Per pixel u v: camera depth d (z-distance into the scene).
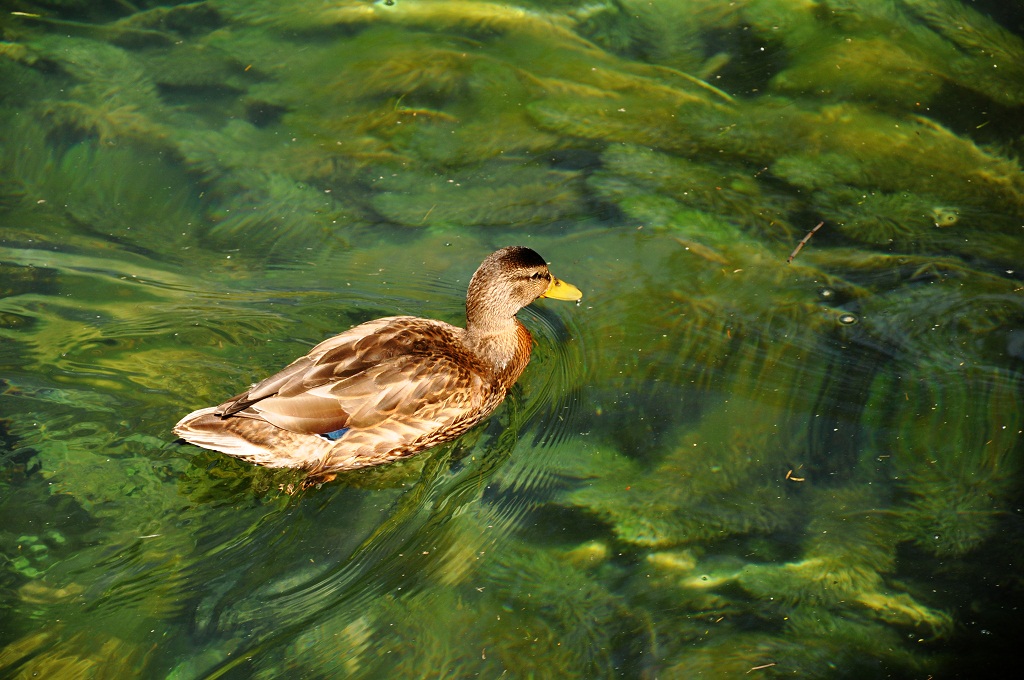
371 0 12.69
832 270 9.06
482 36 12.16
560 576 6.59
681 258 9.27
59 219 9.38
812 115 10.96
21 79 10.91
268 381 7.07
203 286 8.77
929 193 9.95
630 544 6.82
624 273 9.12
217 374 7.85
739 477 7.27
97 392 7.57
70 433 7.21
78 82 10.98
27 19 11.82
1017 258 9.11
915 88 11.30
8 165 9.92
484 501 7.19
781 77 11.53
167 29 11.95
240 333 8.30
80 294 8.57
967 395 7.77
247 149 10.33
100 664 5.77
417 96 11.18
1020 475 7.14
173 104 10.82
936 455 7.34
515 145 10.57
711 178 10.19
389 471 7.51
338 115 10.86
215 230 9.41
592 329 8.59
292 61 11.57
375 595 6.39
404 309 8.69
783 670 5.94
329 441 7.21
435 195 9.95
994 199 9.85
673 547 6.79
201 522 6.74
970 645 6.06
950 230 9.48
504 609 6.36
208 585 6.32
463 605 6.38
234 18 12.23
